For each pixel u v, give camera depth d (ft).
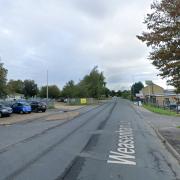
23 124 98.78
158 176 32.07
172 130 75.92
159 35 50.62
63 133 71.20
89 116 130.21
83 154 44.14
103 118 118.21
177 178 31.40
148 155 43.83
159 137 64.08
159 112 156.76
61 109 198.80
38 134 70.13
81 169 34.68
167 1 49.49
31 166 36.50
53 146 51.88
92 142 56.13
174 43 49.80
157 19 51.62
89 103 311.47
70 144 53.88
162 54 50.44
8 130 80.38
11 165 37.24
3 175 32.32
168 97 303.27
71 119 115.03
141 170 34.60
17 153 45.62
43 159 40.68
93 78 380.37
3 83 155.02
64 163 37.99
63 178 30.78
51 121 108.17
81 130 77.15
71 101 296.30
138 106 240.12
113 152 45.80
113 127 84.17
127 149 48.62
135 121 104.83
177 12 47.78
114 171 33.86
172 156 43.27
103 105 265.75
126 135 66.59
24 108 153.79
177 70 52.01
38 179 30.40
